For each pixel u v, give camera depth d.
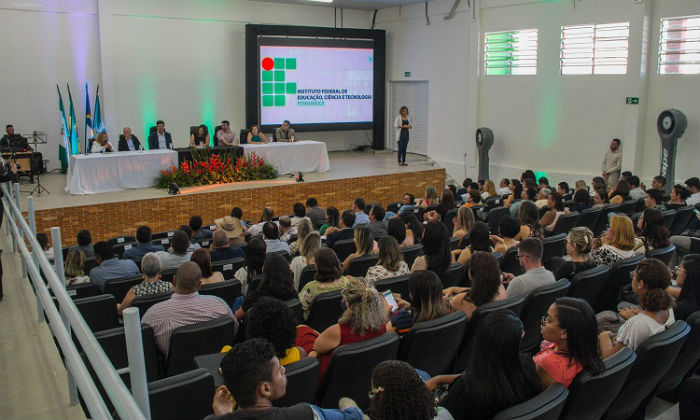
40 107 12.11
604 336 3.01
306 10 15.01
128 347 1.63
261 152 11.65
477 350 2.17
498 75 12.95
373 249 4.86
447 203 7.39
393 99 16.27
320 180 11.38
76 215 9.06
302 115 14.67
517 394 2.13
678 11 9.82
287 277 3.58
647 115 10.47
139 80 13.04
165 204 9.79
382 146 16.03
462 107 13.84
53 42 12.08
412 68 15.25
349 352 2.58
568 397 2.30
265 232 5.39
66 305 2.12
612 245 4.37
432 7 14.34
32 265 3.50
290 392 2.39
